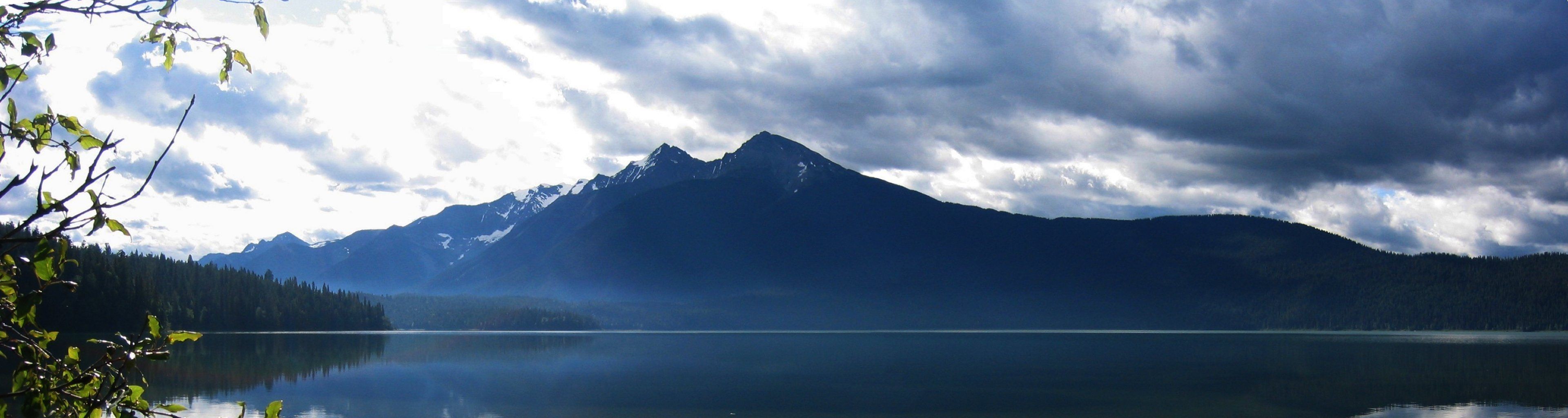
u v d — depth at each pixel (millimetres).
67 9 6609
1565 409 79312
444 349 173500
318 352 148250
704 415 75750
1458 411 78250
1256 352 188500
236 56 7047
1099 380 110625
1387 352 184000
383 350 163750
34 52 6488
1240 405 83562
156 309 162750
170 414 7504
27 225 6449
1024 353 185250
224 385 90938
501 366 128750
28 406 6801
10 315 6570
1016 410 79625
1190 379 111750
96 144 6730
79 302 143500
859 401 85688
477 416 73812
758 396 89812
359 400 81562
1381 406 82438
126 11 6754
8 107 6445
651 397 88000
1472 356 164250
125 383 7219
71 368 7141
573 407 80000
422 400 83188
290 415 71938
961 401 86375
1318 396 91125
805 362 147375
